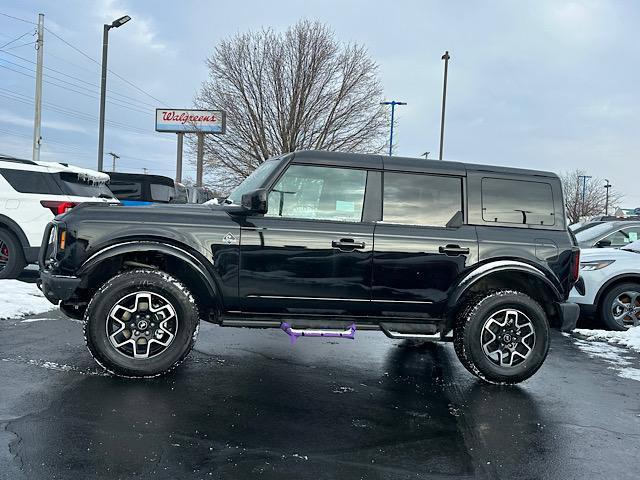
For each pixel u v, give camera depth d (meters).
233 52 22.83
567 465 3.22
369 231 4.59
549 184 5.01
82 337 5.49
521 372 4.68
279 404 4.00
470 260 4.68
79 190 8.69
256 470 2.97
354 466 3.08
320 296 4.53
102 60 19.72
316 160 4.67
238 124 23.23
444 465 3.15
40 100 21.84
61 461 2.93
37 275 9.46
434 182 4.83
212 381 4.42
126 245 4.26
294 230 4.49
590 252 7.88
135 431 3.36
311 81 22.47
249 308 4.52
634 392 4.68
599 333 7.02
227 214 4.53
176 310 4.31
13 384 4.05
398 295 4.60
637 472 3.17
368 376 4.84
